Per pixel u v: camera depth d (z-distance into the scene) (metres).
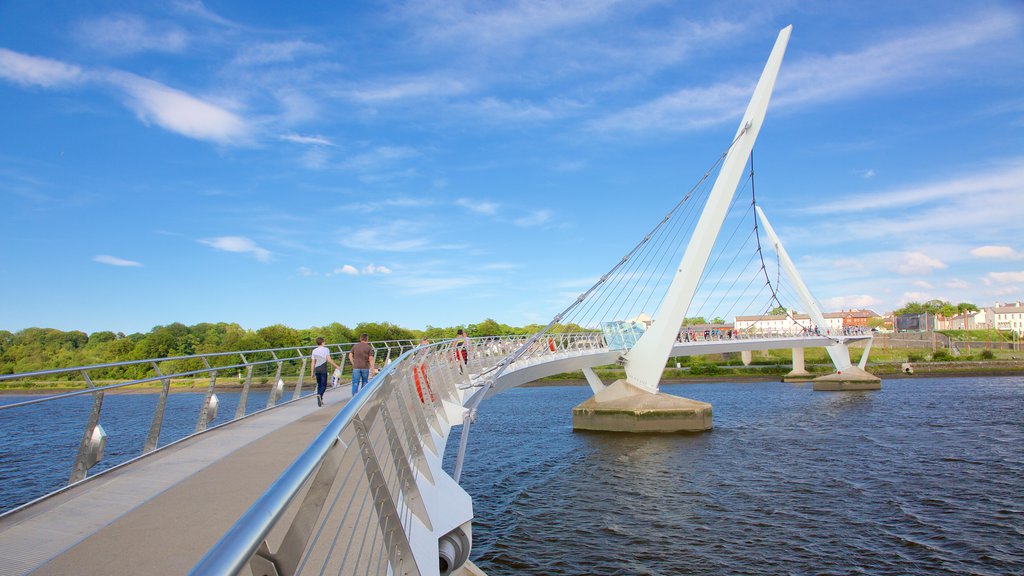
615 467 33.97
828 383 86.25
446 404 12.95
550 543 20.94
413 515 5.74
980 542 20.31
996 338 141.50
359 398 3.89
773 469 32.53
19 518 5.63
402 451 5.65
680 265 49.81
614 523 23.20
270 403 15.08
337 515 5.25
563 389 98.62
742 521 23.23
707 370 108.50
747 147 46.56
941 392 76.12
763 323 156.50
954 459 33.84
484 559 19.45
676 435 46.25
